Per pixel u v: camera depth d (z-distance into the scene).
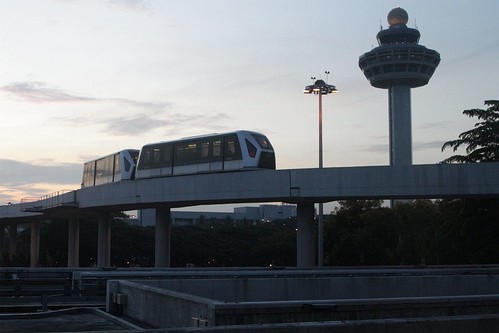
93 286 22.80
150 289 14.16
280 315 10.60
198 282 17.38
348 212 63.84
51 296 20.84
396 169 34.47
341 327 7.81
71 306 19.81
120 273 22.66
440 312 11.89
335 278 18.48
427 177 33.91
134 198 46.50
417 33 142.75
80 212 61.38
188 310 11.66
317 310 10.88
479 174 33.06
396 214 58.12
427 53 136.62
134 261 96.50
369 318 11.29
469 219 42.75
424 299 11.84
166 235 50.56
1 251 107.69
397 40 142.12
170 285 17.12
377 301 11.43
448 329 8.18
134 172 52.22
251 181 38.50
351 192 35.34
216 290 17.47
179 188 42.56
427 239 49.78
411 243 55.59
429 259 52.25
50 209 60.25
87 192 54.69
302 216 40.66
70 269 30.25
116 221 96.00
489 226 42.25
